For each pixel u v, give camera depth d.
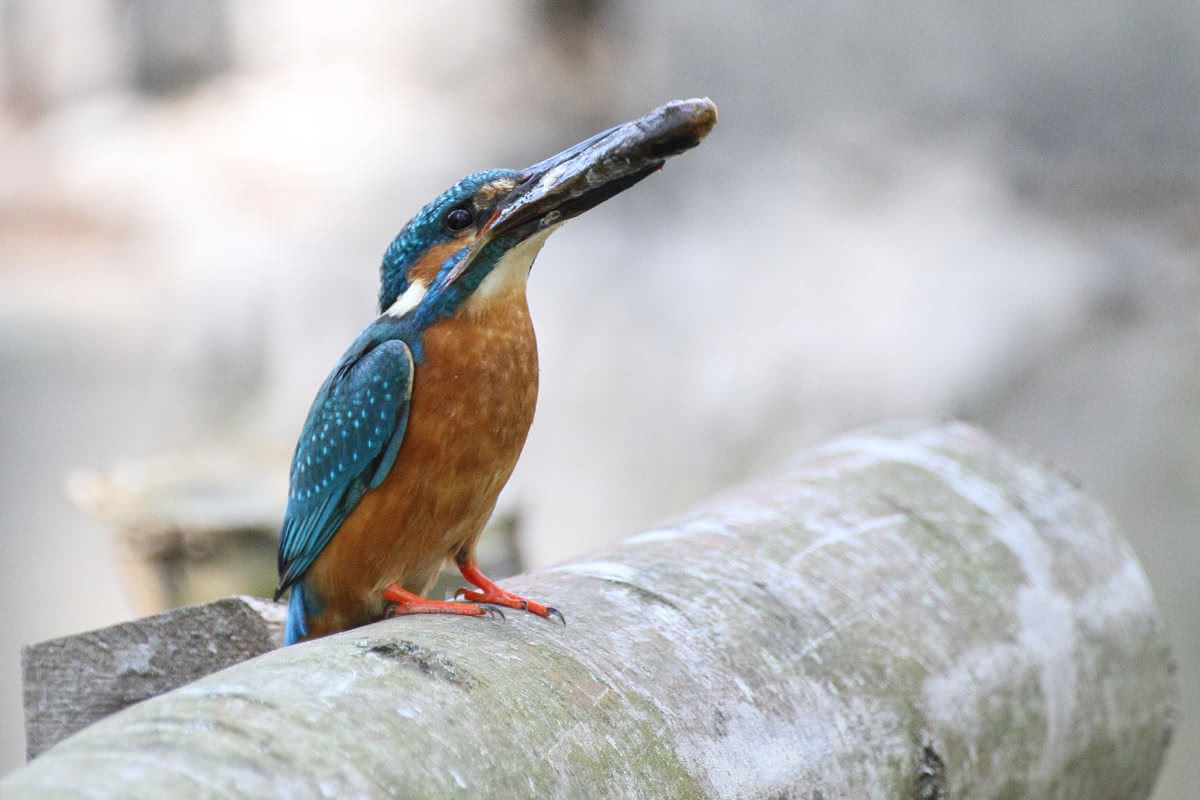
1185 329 13.32
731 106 17.97
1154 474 12.55
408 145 20.12
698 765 3.74
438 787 3.03
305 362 17.77
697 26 18.34
